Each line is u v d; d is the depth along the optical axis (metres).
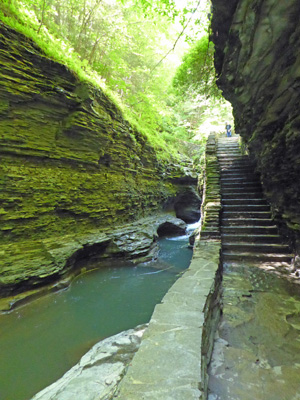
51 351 3.88
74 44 10.04
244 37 3.14
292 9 2.46
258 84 3.77
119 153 9.72
